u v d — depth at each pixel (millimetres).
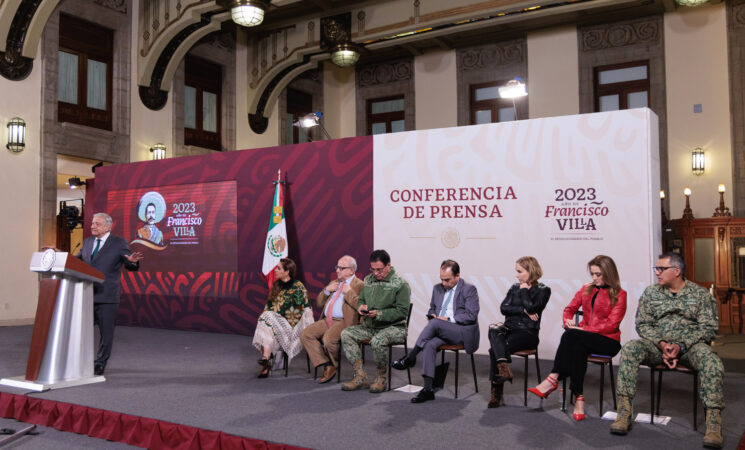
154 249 8273
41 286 4605
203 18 9758
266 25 11758
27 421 4043
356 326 4609
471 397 4195
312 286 7047
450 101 12305
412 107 12781
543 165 5734
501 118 11852
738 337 7215
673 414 3717
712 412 3143
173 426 3459
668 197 10086
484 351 5949
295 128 13266
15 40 8602
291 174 7262
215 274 7770
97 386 4516
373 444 3129
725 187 9625
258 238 7469
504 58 11742
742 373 4992
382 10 10516
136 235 8453
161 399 4105
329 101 13719
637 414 3719
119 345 6625
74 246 10625
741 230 8039
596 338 3709
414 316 6316
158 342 6844
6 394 4195
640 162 5332
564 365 3697
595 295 3902
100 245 5078
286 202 7277
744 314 7770
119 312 8508
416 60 12773
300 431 3359
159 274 8211
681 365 3506
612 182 5434
